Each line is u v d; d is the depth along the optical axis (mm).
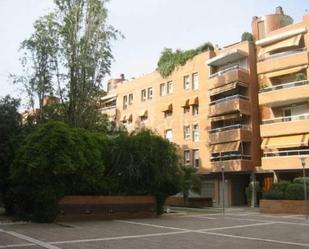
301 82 39500
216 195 47125
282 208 34062
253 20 47281
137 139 29234
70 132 25156
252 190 42688
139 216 28297
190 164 49594
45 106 33094
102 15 34469
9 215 28312
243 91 45312
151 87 57344
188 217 29078
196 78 50688
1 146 26906
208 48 50750
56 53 33312
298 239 16625
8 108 28844
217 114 46250
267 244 15117
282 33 41688
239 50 44594
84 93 33625
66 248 13961
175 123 52594
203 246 14570
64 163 24031
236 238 16938
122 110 61594
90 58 33875
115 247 14242
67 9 34062
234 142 43906
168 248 14078
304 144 38031
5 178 27062
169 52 54844
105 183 27594
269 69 41938
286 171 40750
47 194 24125
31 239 16297
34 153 24078
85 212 25984
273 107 43156
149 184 29469
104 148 29031
